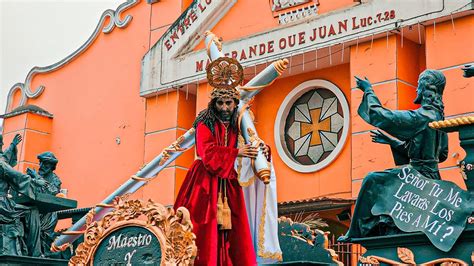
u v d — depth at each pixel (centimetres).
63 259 1068
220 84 714
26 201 1077
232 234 698
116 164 2381
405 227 736
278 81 2088
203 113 715
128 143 2369
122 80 2431
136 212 682
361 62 1842
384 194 767
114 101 2438
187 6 2308
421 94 796
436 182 742
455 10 1694
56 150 2533
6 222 1047
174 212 661
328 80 1992
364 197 779
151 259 663
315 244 946
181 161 2144
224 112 710
